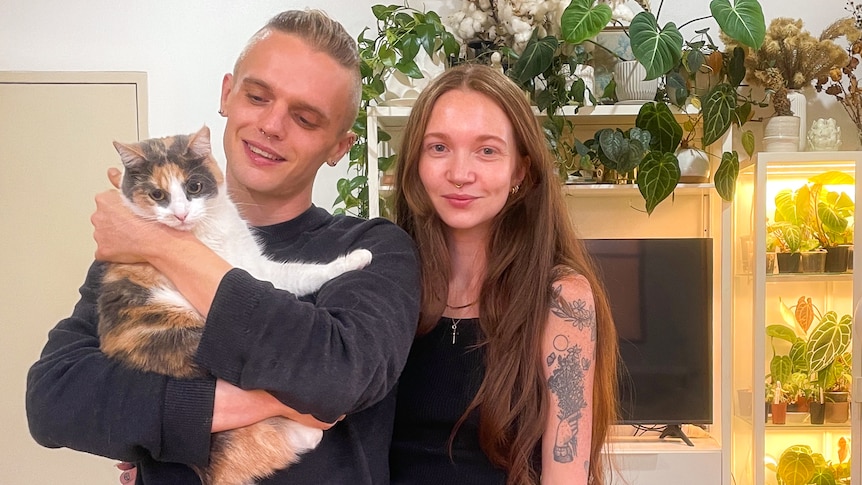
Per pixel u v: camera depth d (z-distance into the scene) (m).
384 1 2.41
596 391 1.32
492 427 1.16
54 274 2.42
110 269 0.99
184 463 0.91
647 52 1.98
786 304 2.41
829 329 2.22
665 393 2.26
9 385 2.41
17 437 2.42
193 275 0.89
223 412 0.88
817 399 2.22
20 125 2.39
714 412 2.31
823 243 2.24
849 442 2.28
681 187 2.24
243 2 2.42
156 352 0.90
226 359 0.84
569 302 1.20
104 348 0.93
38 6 2.39
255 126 1.12
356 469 1.05
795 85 2.25
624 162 2.05
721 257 2.22
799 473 2.26
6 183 2.39
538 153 1.24
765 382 2.21
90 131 2.41
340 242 1.17
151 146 1.10
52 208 2.41
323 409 0.85
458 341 1.25
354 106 1.20
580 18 2.00
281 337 0.84
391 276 1.05
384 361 0.90
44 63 2.40
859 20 2.29
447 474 1.20
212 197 1.08
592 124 2.39
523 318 1.19
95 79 2.39
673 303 2.26
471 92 1.19
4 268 2.41
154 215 1.00
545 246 1.24
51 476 2.43
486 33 2.21
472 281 1.30
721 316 2.22
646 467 2.18
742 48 2.17
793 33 2.22
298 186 1.19
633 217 2.45
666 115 2.07
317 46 1.12
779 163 2.15
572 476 1.17
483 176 1.17
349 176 2.46
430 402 1.22
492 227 1.28
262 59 1.11
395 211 1.38
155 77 2.42
